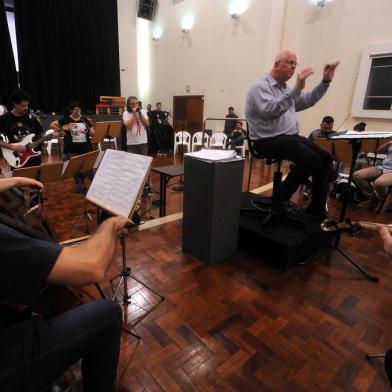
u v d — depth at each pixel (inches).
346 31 192.1
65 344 29.0
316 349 51.8
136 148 150.5
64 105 303.0
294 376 46.6
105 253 31.0
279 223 85.4
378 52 178.9
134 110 145.3
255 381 45.6
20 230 30.7
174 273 73.4
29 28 267.0
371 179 128.1
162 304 62.2
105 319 32.4
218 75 272.7
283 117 77.0
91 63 312.7
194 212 76.5
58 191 146.6
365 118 193.9
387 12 174.4
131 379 45.4
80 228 104.2
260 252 80.0
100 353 33.4
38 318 32.0
